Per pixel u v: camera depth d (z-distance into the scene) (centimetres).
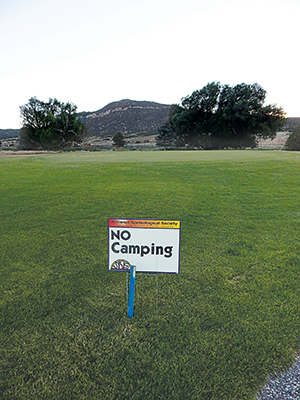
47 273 453
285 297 379
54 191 1135
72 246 565
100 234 634
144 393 240
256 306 358
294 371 262
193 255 519
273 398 237
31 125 6106
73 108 6300
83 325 326
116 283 421
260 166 1839
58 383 252
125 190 1141
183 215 784
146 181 1371
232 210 834
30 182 1368
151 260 319
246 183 1290
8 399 237
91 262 493
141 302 370
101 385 249
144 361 272
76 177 1525
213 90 5644
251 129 5691
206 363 268
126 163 2156
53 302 371
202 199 976
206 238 607
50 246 566
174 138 6531
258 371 261
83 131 6662
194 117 6050
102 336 307
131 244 317
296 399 236
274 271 453
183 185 1255
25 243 582
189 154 3047
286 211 819
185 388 243
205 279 430
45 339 304
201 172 1639
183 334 307
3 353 285
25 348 292
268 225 691
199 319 332
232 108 5416
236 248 549
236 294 387
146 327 323
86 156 3062
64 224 707
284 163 1969
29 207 880
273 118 5647
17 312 350
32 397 238
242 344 292
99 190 1147
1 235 632
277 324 322
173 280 428
